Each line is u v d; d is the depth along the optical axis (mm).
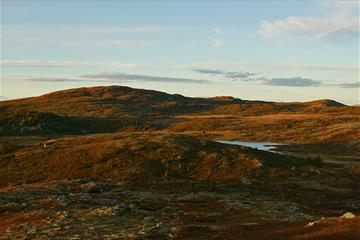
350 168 95000
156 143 103938
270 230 39625
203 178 83375
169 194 67938
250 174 84500
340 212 56375
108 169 89375
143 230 41094
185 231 40094
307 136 182875
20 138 167375
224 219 47750
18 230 43625
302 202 62938
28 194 68438
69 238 38625
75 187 74750
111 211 50625
